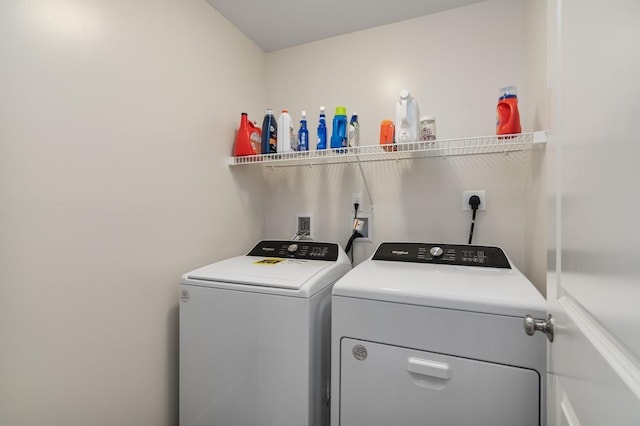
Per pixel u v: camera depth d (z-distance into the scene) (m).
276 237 2.10
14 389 0.88
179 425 1.37
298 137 1.76
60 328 0.99
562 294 0.68
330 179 1.96
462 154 1.65
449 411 0.93
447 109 1.68
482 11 1.61
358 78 1.89
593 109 0.51
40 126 0.93
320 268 1.36
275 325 1.15
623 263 0.40
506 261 1.30
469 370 0.92
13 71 0.87
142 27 1.25
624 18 0.40
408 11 1.70
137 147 1.23
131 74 1.21
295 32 1.90
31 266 0.92
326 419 1.23
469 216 1.64
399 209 1.79
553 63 0.77
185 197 1.47
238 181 1.85
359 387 1.05
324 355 1.23
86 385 1.06
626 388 0.37
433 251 1.42
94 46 1.08
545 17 1.16
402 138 1.44
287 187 2.07
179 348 1.36
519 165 1.55
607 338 0.44
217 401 1.24
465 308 0.92
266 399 1.16
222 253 1.71
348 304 1.07
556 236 0.73
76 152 1.02
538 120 1.27
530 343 0.86
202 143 1.57
